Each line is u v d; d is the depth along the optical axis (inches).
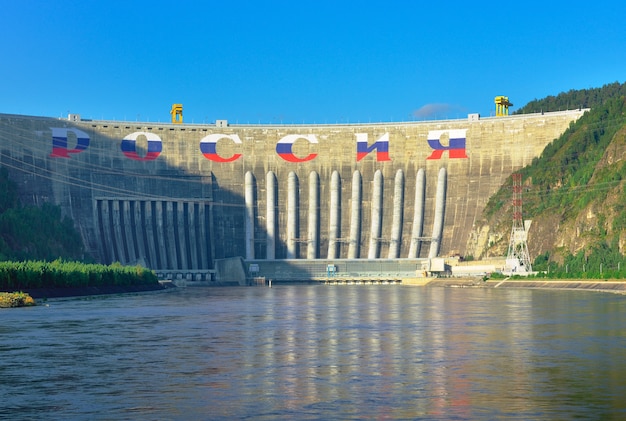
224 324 4065.0
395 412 1792.6
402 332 3572.8
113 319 4434.1
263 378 2260.1
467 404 1876.2
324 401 1920.5
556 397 1957.4
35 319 4439.0
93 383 2185.0
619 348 2913.4
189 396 1989.4
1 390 2082.9
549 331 3567.9
